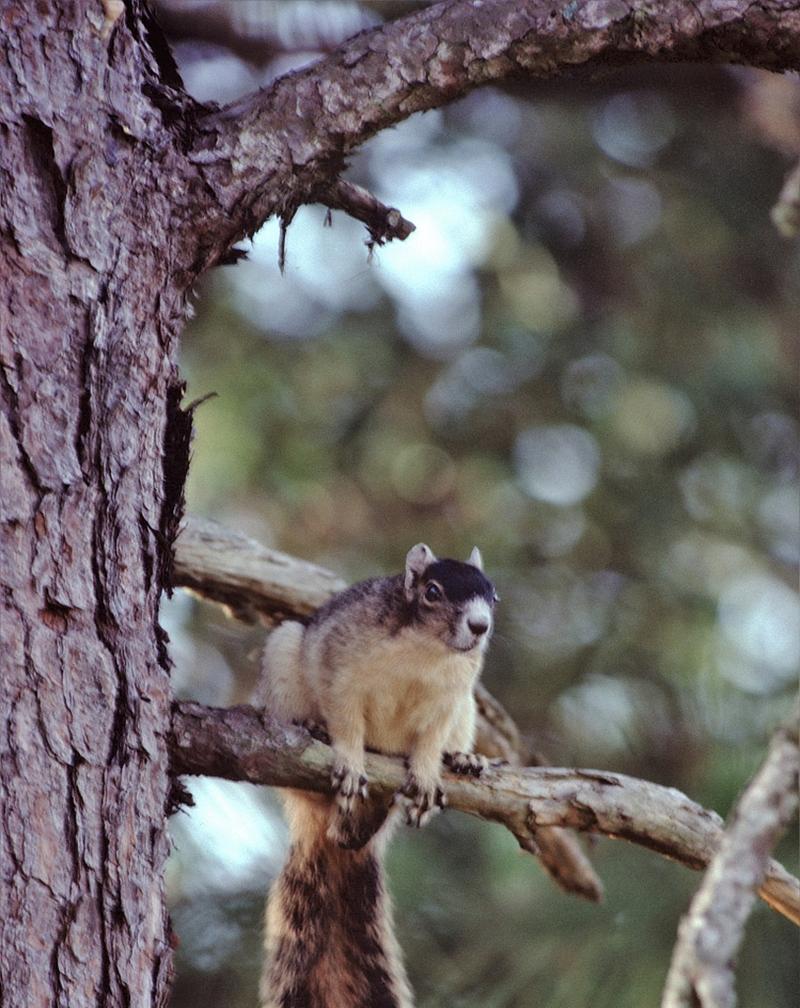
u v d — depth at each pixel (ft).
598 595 57.47
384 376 64.75
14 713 20.92
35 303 22.03
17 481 21.52
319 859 32.76
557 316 65.16
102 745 21.50
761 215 63.98
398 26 24.66
